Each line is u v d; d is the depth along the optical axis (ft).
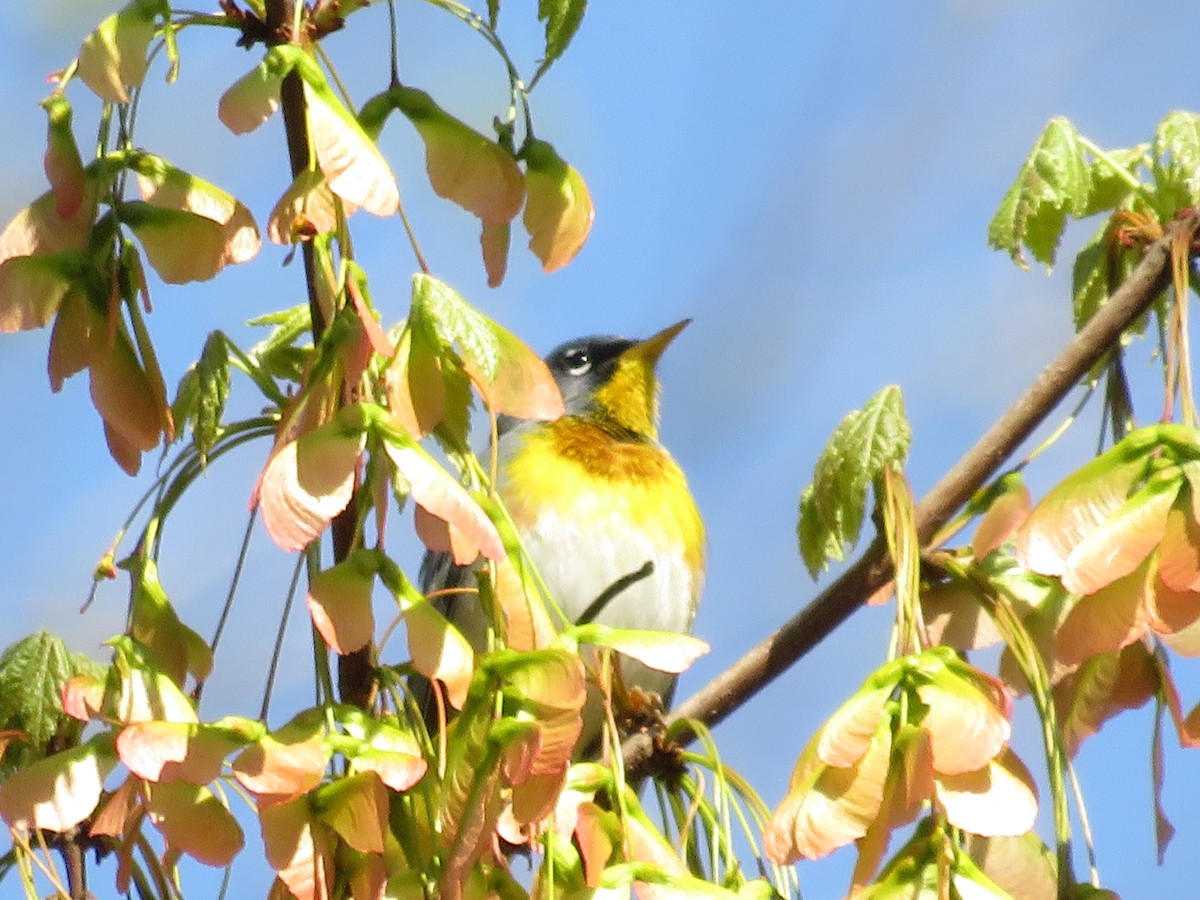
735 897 18.98
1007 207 27.43
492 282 22.15
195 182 20.97
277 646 20.84
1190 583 19.25
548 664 18.94
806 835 18.37
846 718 18.71
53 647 24.85
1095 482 19.98
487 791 18.48
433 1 22.26
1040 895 20.26
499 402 20.01
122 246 20.86
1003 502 24.22
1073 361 25.66
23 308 20.43
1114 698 21.98
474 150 21.67
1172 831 21.42
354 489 19.66
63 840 23.48
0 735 23.57
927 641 23.07
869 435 25.39
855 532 25.53
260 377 23.24
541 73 22.29
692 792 23.04
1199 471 19.58
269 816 18.72
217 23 21.13
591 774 19.75
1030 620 23.80
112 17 20.43
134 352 20.94
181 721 19.75
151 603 21.89
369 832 18.56
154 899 22.29
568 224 22.11
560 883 19.08
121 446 21.27
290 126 20.72
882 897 18.31
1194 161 26.71
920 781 18.30
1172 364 23.62
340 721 19.43
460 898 18.22
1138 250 27.22
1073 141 27.50
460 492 18.84
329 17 21.47
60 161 20.40
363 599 19.26
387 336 20.67
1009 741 19.25
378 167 19.35
